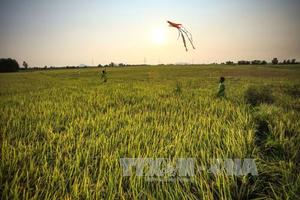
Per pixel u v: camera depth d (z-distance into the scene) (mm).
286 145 5402
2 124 7992
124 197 3729
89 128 7395
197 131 6699
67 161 4836
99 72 67812
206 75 53219
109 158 4836
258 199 3629
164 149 5410
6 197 3637
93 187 3973
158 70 75562
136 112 9906
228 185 3750
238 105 11156
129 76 49594
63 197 3734
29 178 4336
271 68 84688
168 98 13742
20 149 5484
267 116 7906
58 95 16375
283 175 4078
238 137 5773
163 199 3582
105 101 12508
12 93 18969
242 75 53312
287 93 17516
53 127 7586
